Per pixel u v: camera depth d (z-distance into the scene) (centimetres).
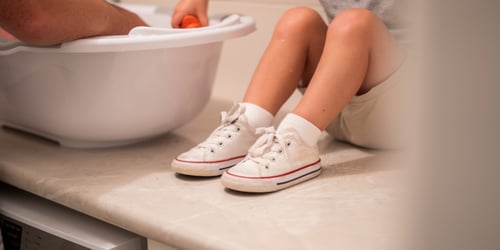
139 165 93
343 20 86
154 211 76
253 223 72
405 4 28
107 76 90
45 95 94
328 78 85
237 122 90
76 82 91
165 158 96
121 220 77
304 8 97
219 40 94
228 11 132
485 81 27
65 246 84
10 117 106
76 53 88
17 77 95
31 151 100
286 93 93
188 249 71
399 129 32
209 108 125
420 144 29
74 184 85
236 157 88
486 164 28
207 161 86
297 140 84
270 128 85
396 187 32
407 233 30
